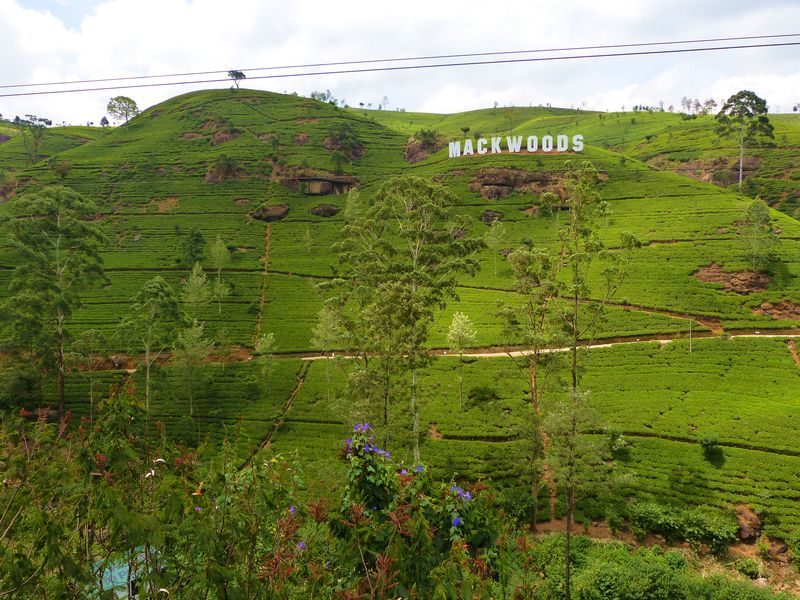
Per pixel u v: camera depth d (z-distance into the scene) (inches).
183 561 372.2
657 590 1257.4
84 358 2529.5
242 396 2652.6
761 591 1254.3
